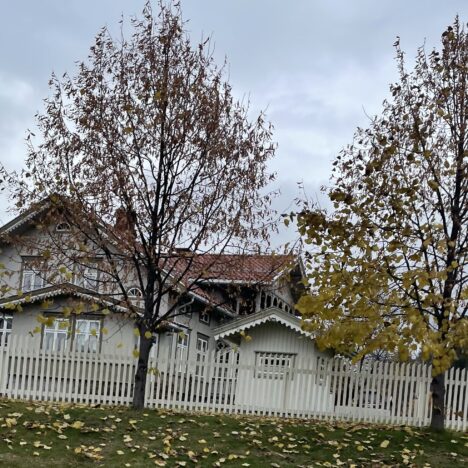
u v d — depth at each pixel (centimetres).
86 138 1484
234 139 1504
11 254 2438
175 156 1483
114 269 1471
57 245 1523
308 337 2144
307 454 1178
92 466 1054
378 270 1008
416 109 1398
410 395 1570
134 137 1477
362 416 1584
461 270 1184
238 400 1641
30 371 1683
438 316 1038
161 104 1458
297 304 976
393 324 955
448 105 1376
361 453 1195
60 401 1644
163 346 2411
